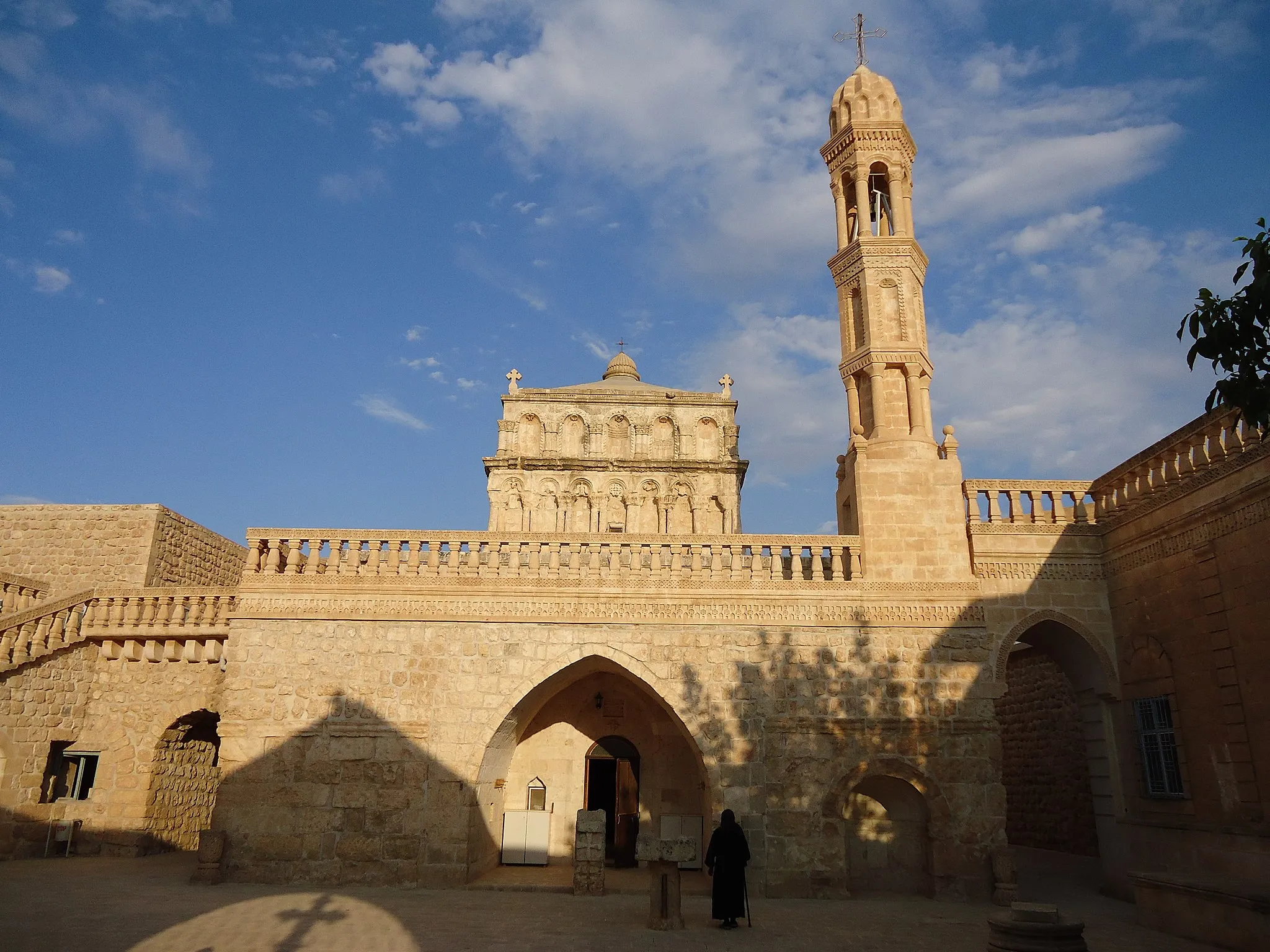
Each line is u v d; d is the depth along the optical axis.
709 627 23.28
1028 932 11.95
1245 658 18.14
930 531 24.08
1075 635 23.27
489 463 48.31
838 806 21.80
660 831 25.91
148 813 25.86
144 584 32.00
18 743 24.62
